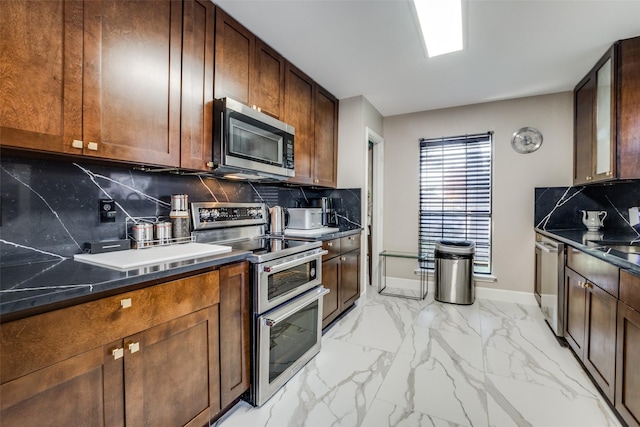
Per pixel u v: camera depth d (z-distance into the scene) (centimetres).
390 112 363
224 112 166
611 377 148
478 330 249
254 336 158
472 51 219
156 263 123
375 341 230
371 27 190
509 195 321
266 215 250
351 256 288
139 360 106
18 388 78
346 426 143
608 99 217
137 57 132
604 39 202
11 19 96
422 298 331
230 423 145
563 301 221
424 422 146
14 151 106
